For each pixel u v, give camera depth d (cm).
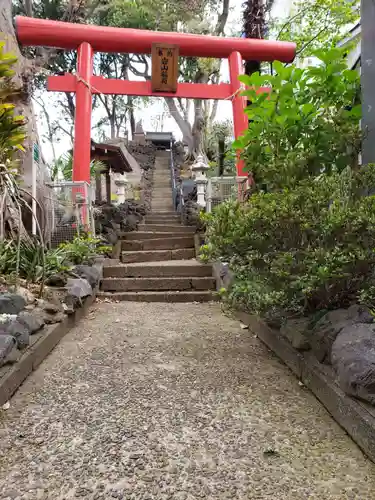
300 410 218
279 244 275
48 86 755
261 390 244
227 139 1569
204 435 192
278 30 1052
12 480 159
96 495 150
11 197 376
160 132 2633
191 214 907
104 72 2077
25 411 219
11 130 357
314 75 416
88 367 285
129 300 551
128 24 1459
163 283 589
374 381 182
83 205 640
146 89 785
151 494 150
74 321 406
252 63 747
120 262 720
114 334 372
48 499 148
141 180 1792
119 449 180
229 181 688
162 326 403
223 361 296
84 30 745
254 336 363
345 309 261
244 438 189
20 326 287
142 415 212
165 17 1351
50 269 445
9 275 387
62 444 185
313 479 159
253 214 267
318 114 416
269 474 162
